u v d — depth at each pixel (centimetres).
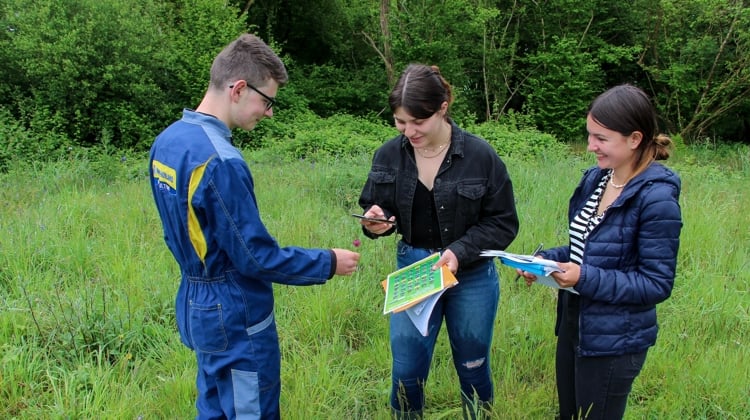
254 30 1798
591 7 1686
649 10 1664
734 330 386
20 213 550
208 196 195
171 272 445
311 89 1684
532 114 1669
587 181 243
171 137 205
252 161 937
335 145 1058
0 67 1109
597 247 222
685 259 500
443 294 260
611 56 1664
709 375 322
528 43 1808
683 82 1574
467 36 1648
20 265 436
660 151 217
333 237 508
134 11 1221
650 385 326
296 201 621
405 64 1553
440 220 247
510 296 416
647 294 209
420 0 1541
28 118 1088
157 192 212
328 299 395
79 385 309
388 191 256
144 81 1190
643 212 210
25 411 291
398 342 265
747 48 1495
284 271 207
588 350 226
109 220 545
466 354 265
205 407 229
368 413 312
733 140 1677
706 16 1513
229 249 199
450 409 308
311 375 321
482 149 243
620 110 208
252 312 214
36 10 1098
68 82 1093
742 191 781
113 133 1156
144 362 338
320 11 1895
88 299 386
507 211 248
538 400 307
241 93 210
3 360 319
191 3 1380
